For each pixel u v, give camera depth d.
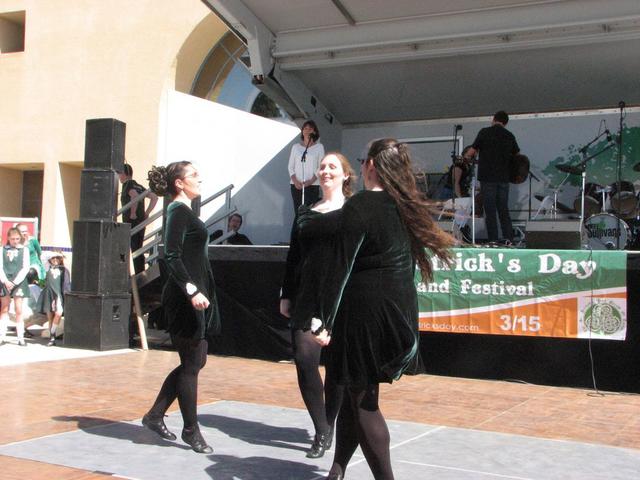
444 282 7.26
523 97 10.60
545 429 5.18
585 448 4.63
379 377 3.14
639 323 6.77
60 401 5.77
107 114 16.59
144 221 9.71
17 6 17.75
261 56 9.91
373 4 9.07
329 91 11.08
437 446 4.61
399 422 5.31
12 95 17.70
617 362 6.86
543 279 6.90
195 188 4.43
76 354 8.46
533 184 11.17
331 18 9.53
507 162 8.75
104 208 8.95
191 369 4.36
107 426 4.95
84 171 9.05
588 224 9.10
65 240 17.58
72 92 17.05
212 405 5.79
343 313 3.18
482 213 9.66
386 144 3.37
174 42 15.93
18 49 18.94
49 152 17.31
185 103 9.68
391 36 9.50
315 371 4.36
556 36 8.85
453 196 9.06
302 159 9.85
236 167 10.51
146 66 16.20
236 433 4.88
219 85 16.38
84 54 16.92
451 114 11.43
